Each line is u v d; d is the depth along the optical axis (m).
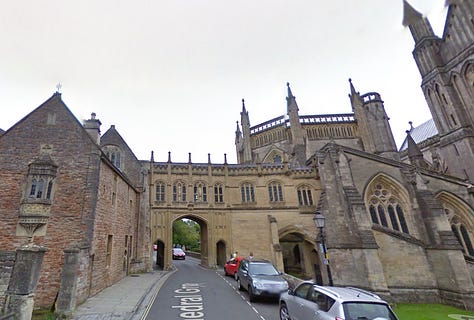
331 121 56.28
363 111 54.88
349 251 27.95
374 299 9.00
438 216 30.19
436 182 37.25
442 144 48.62
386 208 34.34
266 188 41.50
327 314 8.94
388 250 29.03
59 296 13.77
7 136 18.73
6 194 17.39
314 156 43.78
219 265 39.81
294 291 11.99
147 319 13.29
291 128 53.41
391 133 52.94
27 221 16.73
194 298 17.92
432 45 51.47
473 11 44.56
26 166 18.25
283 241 45.16
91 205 17.95
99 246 18.91
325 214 31.77
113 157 34.72
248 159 56.97
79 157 18.98
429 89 51.28
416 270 28.23
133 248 30.66
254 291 16.92
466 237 35.47
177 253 55.28
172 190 39.34
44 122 19.58
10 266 12.57
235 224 39.31
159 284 23.19
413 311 23.78
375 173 35.00
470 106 45.28
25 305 10.96
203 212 39.34
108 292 18.91
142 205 32.59
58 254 16.69
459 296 25.86
